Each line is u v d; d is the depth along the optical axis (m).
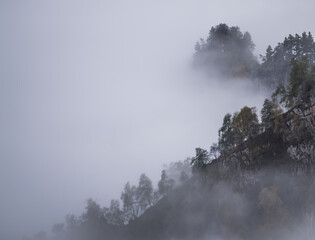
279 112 64.06
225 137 74.50
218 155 78.12
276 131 61.38
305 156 54.09
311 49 96.06
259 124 66.38
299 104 57.84
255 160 63.84
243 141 68.00
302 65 60.66
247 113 68.25
